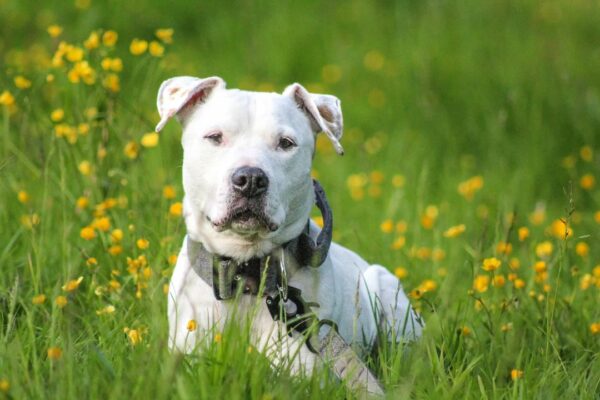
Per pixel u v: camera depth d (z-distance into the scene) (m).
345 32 19.70
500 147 14.73
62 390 6.11
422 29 19.00
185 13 20.41
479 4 20.47
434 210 11.15
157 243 8.95
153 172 12.00
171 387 6.07
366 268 8.58
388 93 16.84
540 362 7.73
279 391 6.24
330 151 15.07
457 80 16.67
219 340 6.66
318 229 7.77
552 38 18.83
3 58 16.25
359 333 7.74
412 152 14.61
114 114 10.05
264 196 6.74
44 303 8.17
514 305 8.47
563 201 13.76
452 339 7.80
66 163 10.00
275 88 17.67
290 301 7.08
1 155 10.62
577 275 9.56
